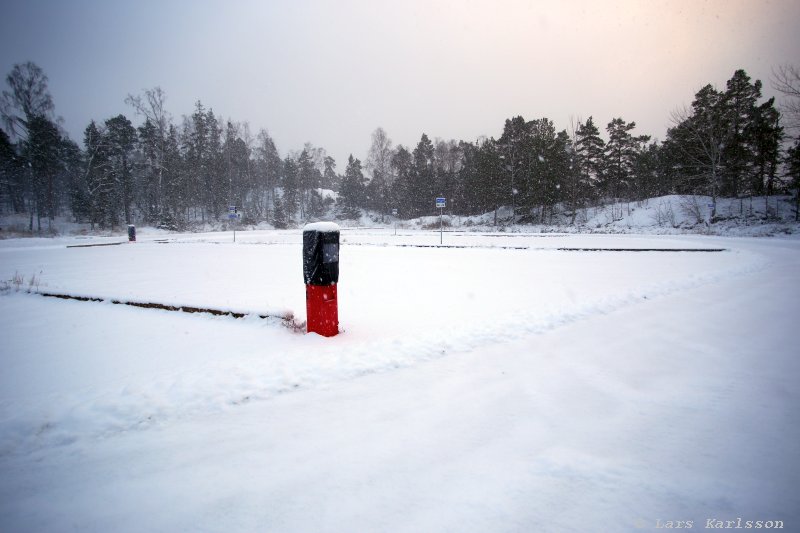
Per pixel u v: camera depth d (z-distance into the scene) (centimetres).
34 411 281
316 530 177
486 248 1811
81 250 1888
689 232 3181
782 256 1321
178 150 5053
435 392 321
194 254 1605
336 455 236
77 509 194
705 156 3884
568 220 4506
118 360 408
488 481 208
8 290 787
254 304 653
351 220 6081
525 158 4597
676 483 203
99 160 4503
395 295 722
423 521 181
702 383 332
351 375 355
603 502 191
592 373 357
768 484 201
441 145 7675
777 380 335
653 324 516
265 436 259
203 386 322
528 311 568
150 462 233
